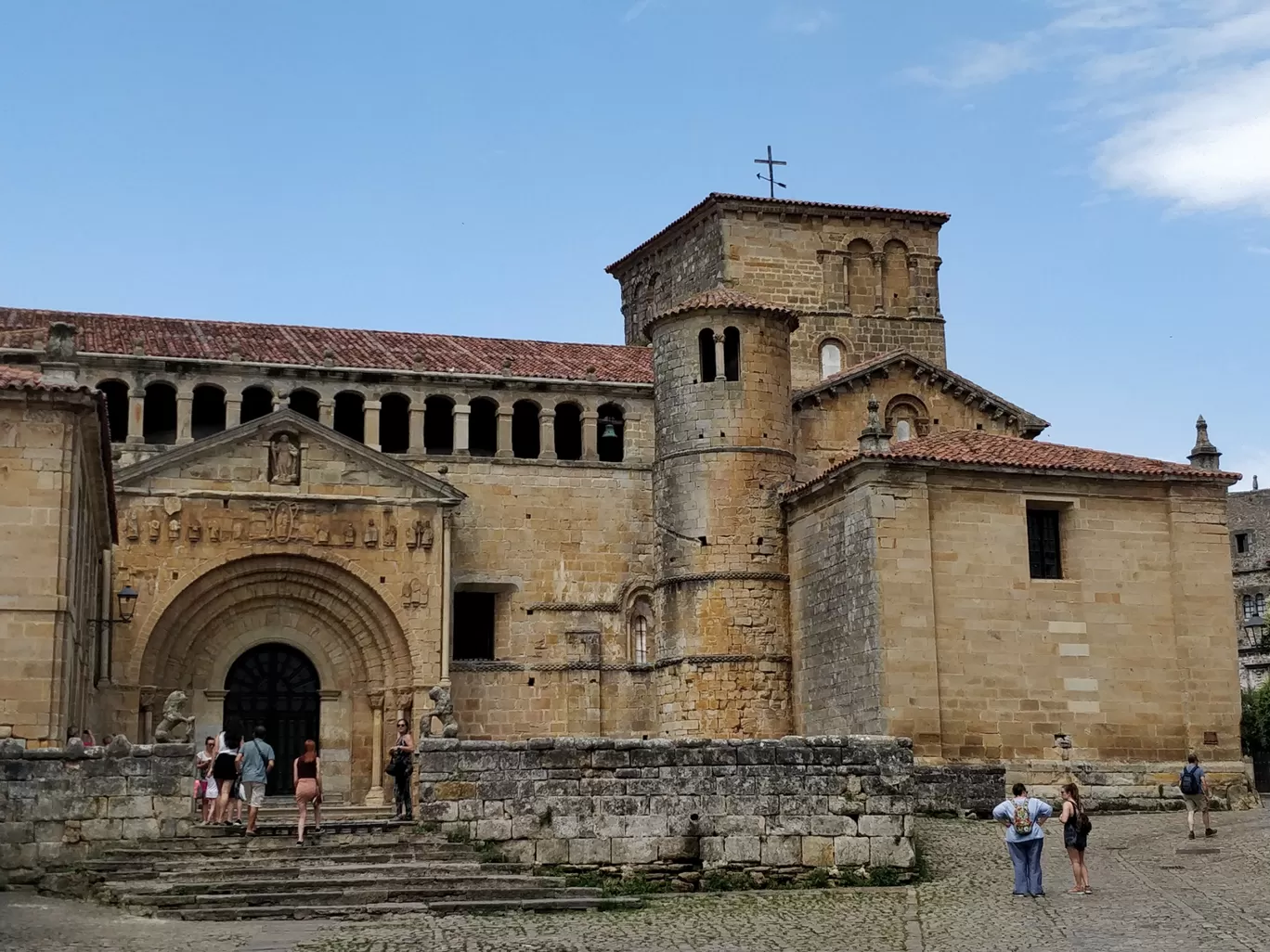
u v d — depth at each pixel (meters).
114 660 45.00
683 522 51.06
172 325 53.81
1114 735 45.53
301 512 47.25
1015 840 27.45
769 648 49.66
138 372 49.12
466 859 28.39
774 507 50.81
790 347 57.03
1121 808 41.94
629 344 66.38
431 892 26.44
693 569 50.53
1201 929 23.48
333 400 51.22
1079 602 46.06
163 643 46.06
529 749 29.31
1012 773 41.66
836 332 59.06
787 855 29.34
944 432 55.56
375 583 47.47
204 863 27.16
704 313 51.94
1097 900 26.53
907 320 60.00
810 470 53.91
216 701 46.94
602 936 23.61
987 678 44.66
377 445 51.25
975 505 45.72
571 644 51.75
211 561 46.31
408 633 47.38
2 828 26.69
